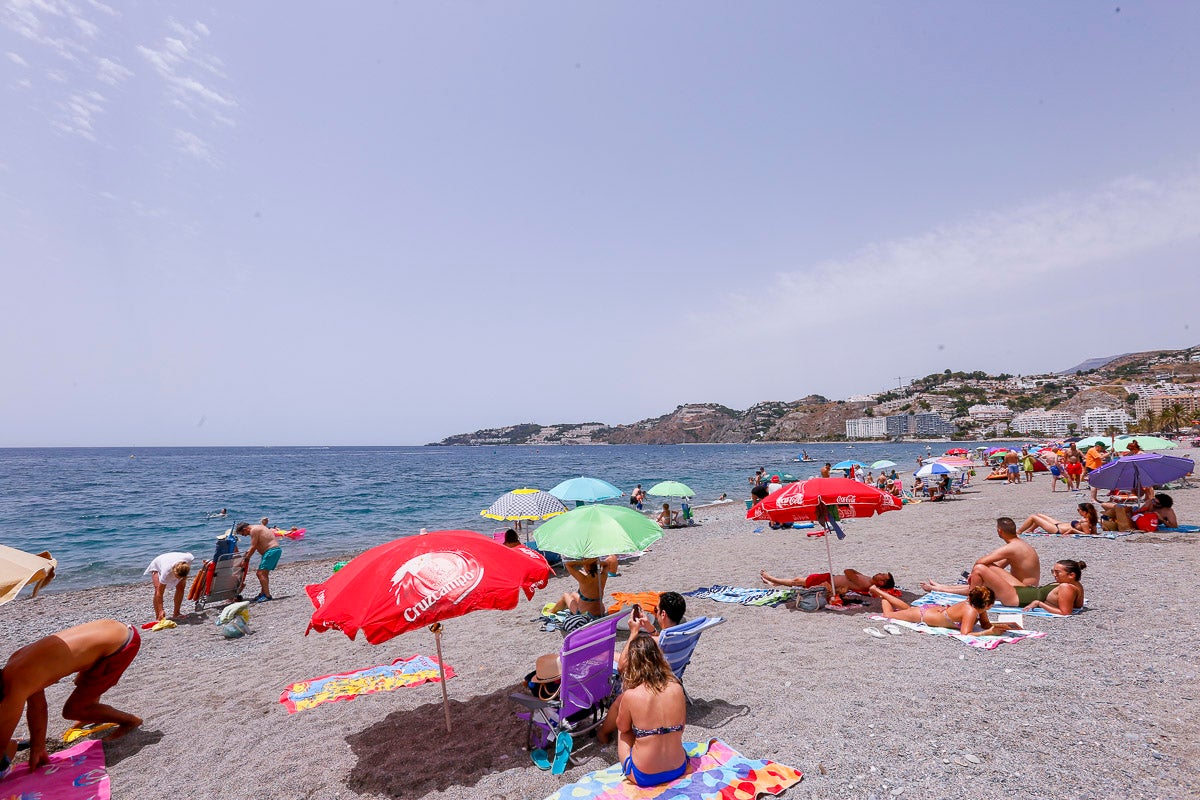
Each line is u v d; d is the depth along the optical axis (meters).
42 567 4.07
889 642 6.67
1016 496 21.34
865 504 7.57
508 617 9.03
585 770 4.30
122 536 22.33
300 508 30.45
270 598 11.44
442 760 4.60
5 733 4.55
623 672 4.01
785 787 3.78
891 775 3.88
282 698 6.13
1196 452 39.44
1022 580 7.83
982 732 4.38
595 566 7.86
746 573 11.52
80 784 4.47
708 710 5.12
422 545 4.33
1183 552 10.07
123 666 5.39
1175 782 3.63
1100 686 5.08
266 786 4.39
